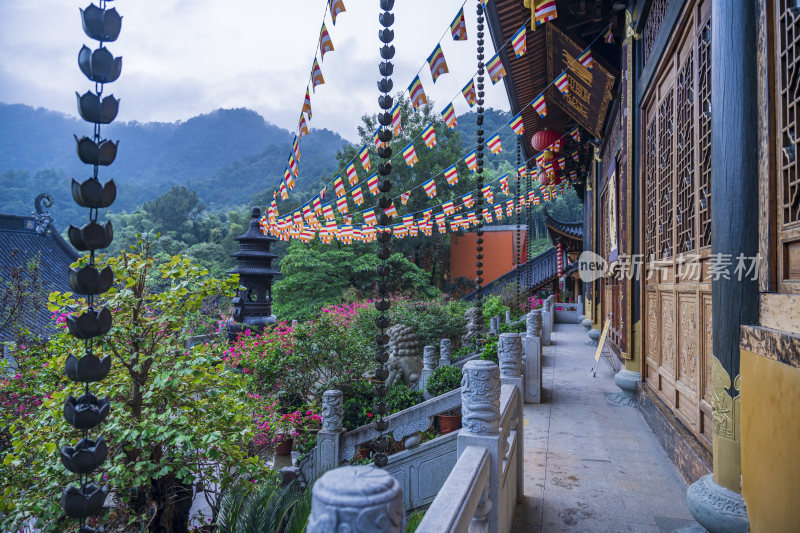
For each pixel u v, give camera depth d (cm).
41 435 410
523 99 1083
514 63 905
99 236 194
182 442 424
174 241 4819
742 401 251
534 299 1914
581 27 818
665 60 477
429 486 491
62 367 448
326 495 94
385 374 347
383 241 345
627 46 657
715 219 269
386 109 342
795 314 206
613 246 864
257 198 6256
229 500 448
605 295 1079
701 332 371
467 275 3228
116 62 194
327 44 450
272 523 377
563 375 815
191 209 5903
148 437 410
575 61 794
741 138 253
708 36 348
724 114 261
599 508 338
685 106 417
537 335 643
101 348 427
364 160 674
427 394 707
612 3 682
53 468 385
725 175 259
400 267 2847
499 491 231
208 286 465
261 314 1630
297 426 766
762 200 244
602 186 1109
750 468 241
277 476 500
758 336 231
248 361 861
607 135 976
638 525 314
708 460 334
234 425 468
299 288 2628
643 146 604
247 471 458
